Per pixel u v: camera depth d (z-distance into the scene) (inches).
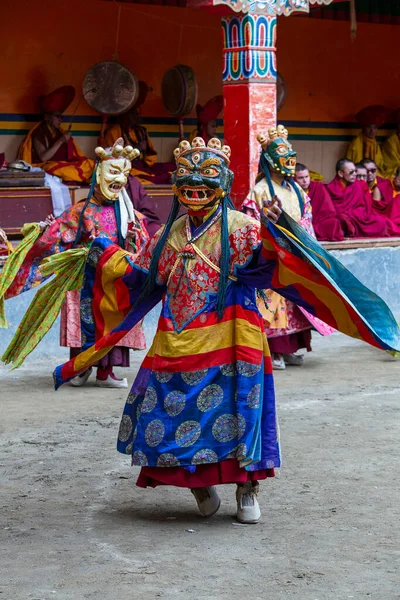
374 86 791.1
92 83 641.0
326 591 208.8
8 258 370.3
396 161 786.8
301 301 249.9
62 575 219.3
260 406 249.1
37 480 295.7
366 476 296.7
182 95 657.0
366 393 415.8
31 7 627.2
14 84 626.2
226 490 286.7
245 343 248.7
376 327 237.1
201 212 253.8
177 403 248.7
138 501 275.9
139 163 660.7
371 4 781.3
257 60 524.4
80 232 403.5
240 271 250.7
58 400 406.6
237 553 232.2
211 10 525.3
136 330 429.4
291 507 267.7
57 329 510.3
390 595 206.8
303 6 534.6
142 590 210.1
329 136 773.3
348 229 633.0
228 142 536.7
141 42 673.0
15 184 568.7
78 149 635.5
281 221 238.8
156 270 259.1
